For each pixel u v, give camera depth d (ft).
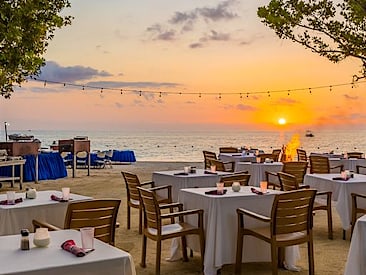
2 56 17.12
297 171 24.47
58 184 36.24
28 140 41.29
